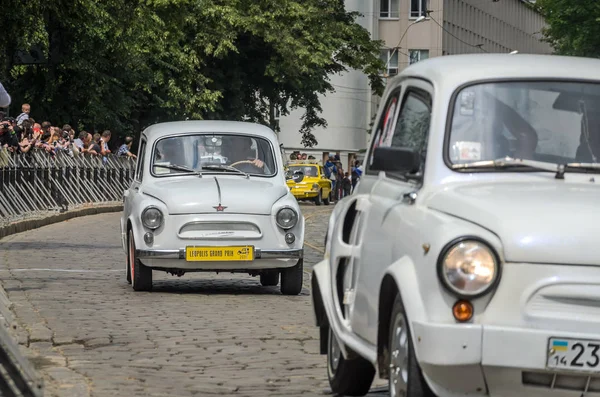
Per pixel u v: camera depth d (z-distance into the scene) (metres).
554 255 6.81
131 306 15.81
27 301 15.87
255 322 14.34
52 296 16.62
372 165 7.91
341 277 9.27
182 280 20.00
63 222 38.12
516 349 6.71
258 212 17.66
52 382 9.78
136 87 57.94
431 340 6.79
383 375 7.91
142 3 53.62
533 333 6.70
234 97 69.00
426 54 117.69
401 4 117.38
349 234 9.30
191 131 19.14
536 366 6.71
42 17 43.69
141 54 57.47
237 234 17.56
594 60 8.78
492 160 7.92
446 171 7.86
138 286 17.75
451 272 6.77
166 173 18.75
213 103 63.31
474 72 8.33
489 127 8.05
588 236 6.85
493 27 136.38
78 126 55.00
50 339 12.40
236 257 17.53
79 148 45.72
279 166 19.09
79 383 9.73
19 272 20.20
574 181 7.84
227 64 68.50
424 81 8.55
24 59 43.56
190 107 62.66
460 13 123.62
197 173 18.77
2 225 31.22
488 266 6.77
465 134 8.02
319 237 34.19
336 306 9.18
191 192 17.72
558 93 8.27
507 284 6.81
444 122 8.05
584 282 6.77
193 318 14.63
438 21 117.00
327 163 77.62
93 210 44.38
